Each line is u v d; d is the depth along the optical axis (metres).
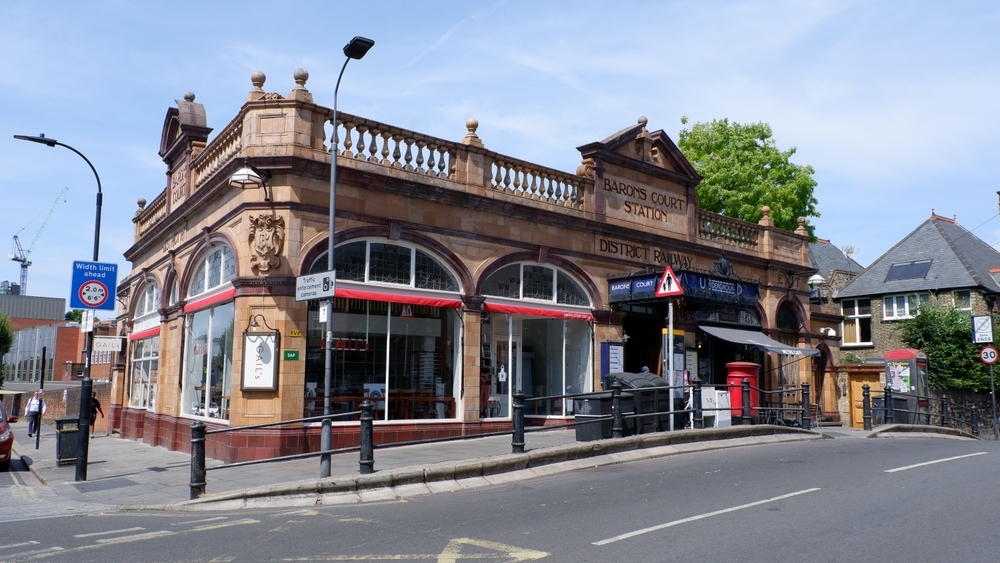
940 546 7.04
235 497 10.82
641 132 22.09
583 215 20.05
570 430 18.25
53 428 34.12
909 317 35.19
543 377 19.17
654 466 12.85
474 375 17.36
